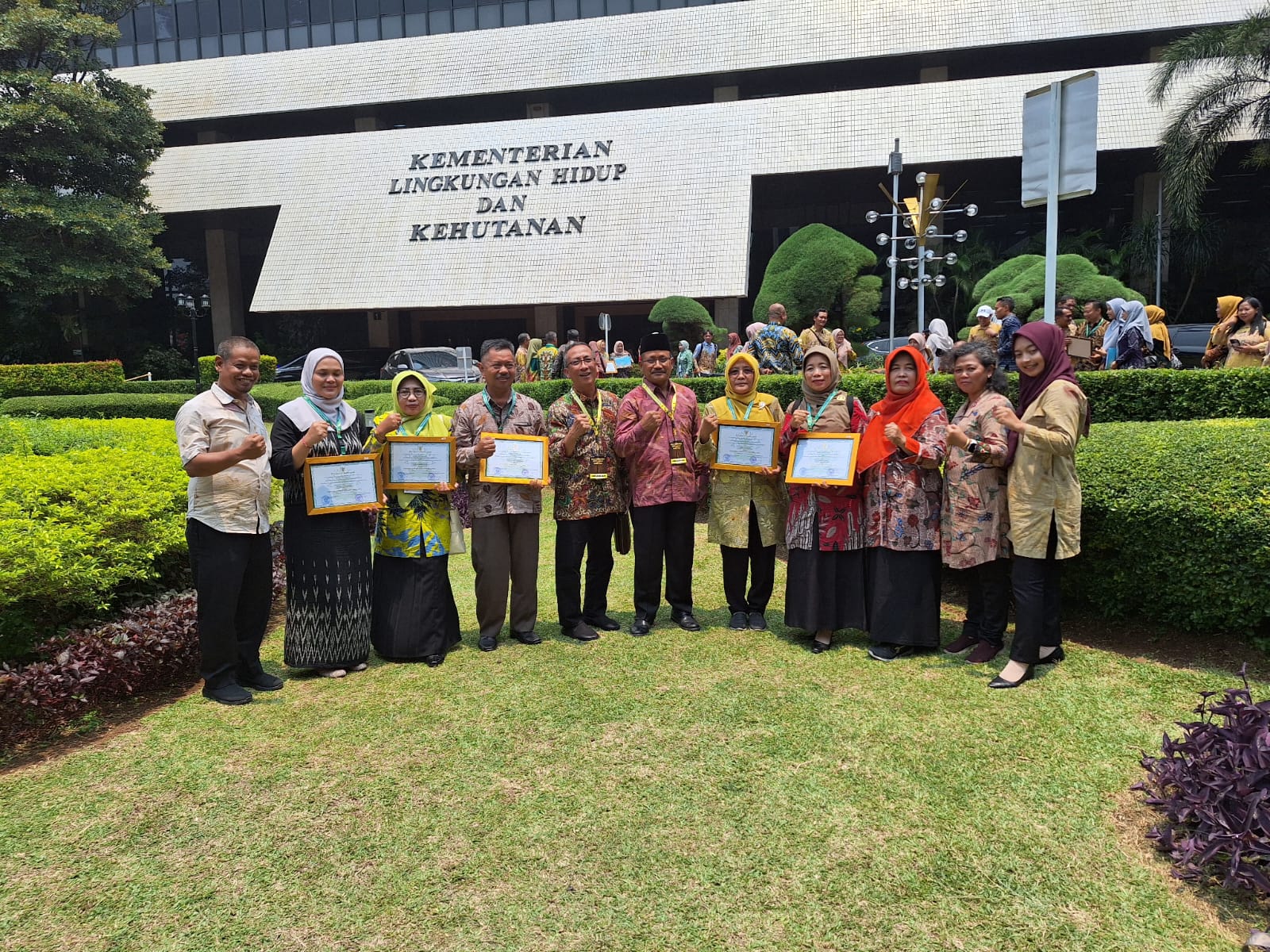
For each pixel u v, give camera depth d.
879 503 4.13
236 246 28.69
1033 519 3.65
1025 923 2.27
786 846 2.63
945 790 2.91
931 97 22.41
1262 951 2.11
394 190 25.48
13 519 4.11
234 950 2.25
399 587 4.34
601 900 2.41
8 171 21.84
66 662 3.70
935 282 17.05
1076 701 3.53
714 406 4.60
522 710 3.66
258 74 28.42
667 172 23.66
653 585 4.64
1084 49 23.92
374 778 3.11
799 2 25.41
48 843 2.76
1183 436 4.51
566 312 27.16
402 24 29.86
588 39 26.50
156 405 16.73
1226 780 2.45
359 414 4.30
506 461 4.36
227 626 3.85
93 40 23.05
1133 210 23.81
